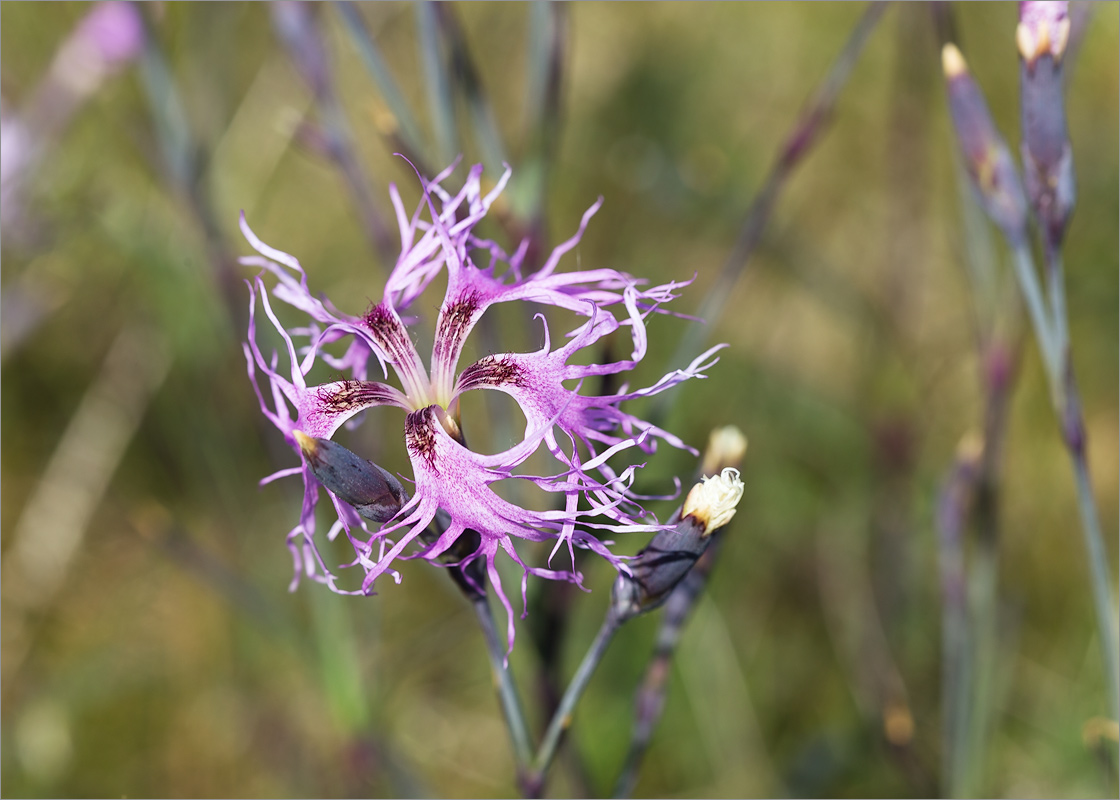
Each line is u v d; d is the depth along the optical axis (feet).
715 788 1.26
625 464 0.96
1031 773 1.26
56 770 1.33
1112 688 0.95
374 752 1.13
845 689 1.34
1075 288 1.44
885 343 1.36
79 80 1.42
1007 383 1.08
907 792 1.22
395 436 1.47
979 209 1.08
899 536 1.28
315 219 1.66
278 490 1.47
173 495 1.53
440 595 1.45
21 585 1.47
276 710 1.37
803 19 1.82
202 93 1.31
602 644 0.87
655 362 1.53
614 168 1.69
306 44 1.09
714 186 1.53
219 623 1.43
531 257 1.04
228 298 1.16
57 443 1.60
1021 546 1.41
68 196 1.45
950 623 1.10
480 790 1.34
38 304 1.47
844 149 1.76
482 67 1.77
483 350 1.03
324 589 1.12
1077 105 1.62
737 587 1.40
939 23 1.02
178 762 1.36
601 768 1.28
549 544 0.99
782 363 1.54
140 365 1.51
